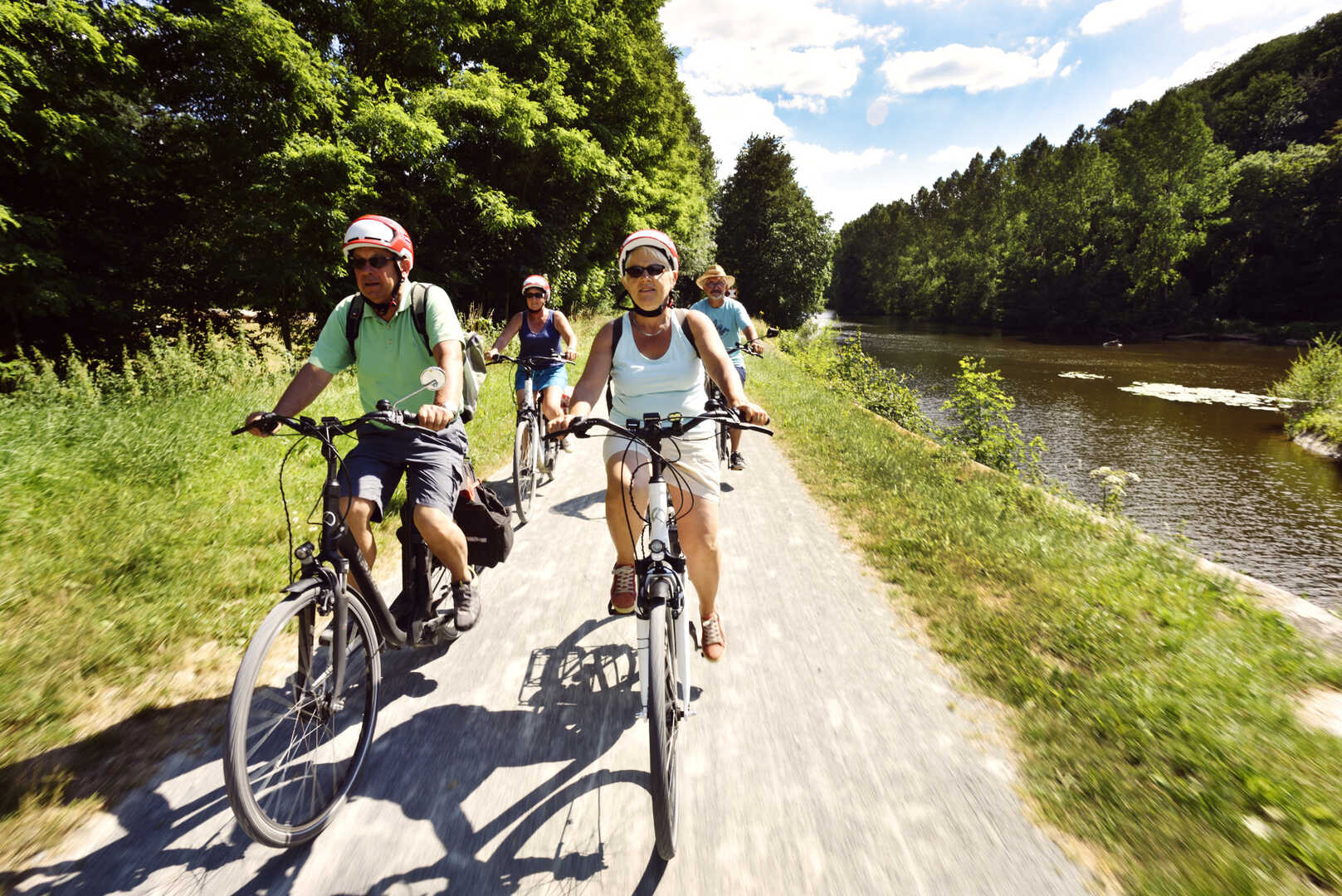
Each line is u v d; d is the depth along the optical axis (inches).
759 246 1748.3
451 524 110.3
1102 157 2445.9
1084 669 123.0
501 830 87.5
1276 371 1259.8
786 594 159.0
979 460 390.3
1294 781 90.1
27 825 84.8
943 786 95.0
